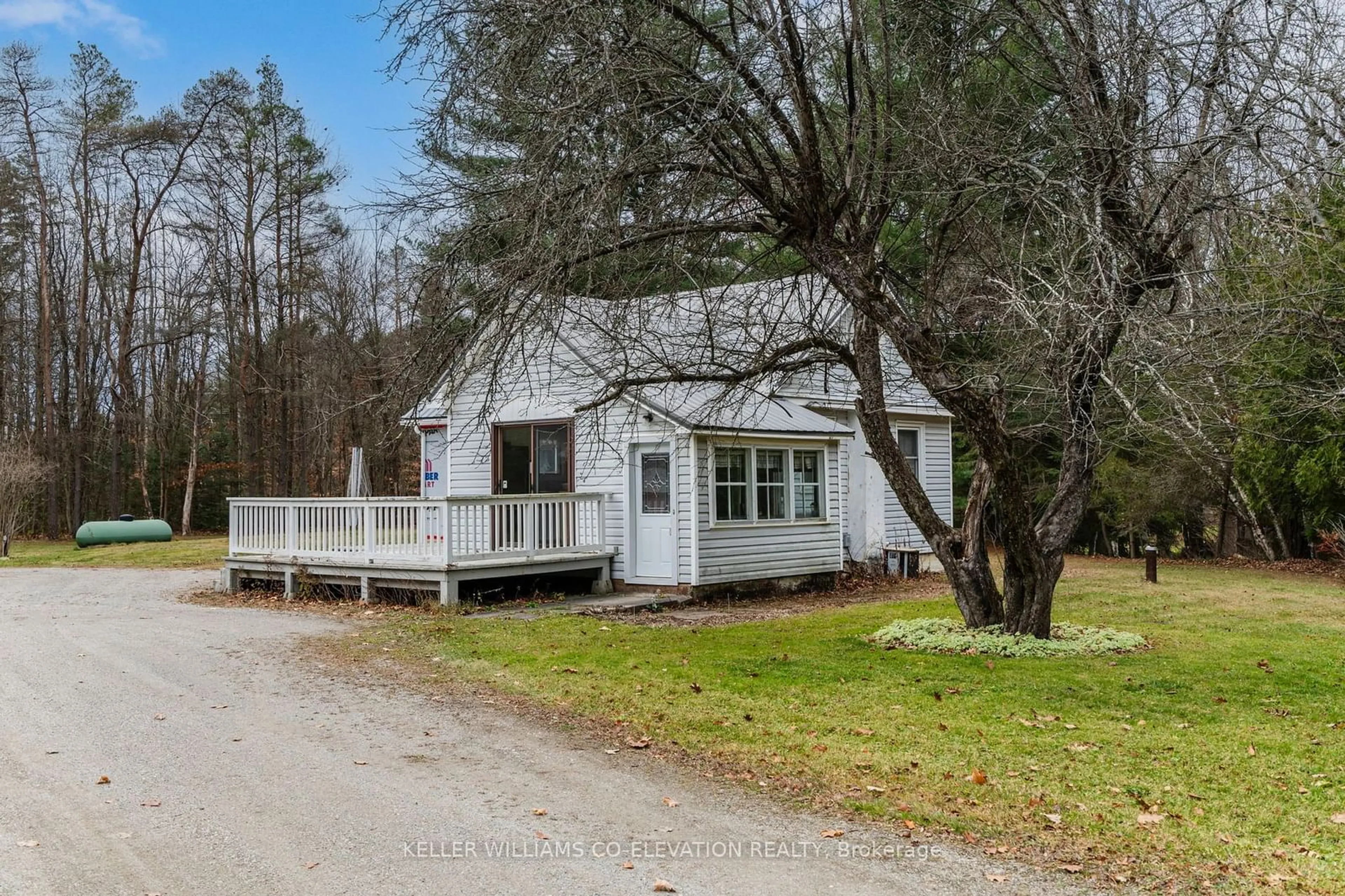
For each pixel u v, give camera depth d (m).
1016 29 10.04
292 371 34.81
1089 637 10.45
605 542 15.92
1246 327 8.61
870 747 6.48
